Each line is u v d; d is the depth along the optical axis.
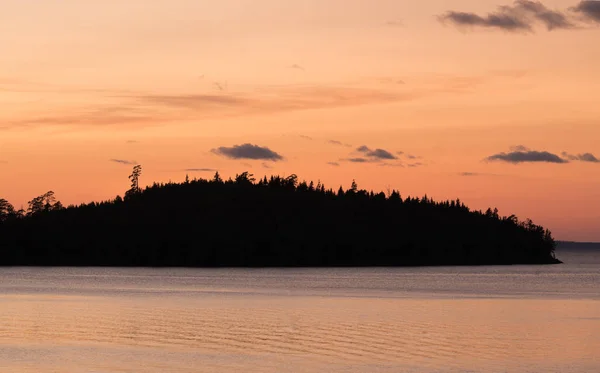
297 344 63.28
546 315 91.69
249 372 51.16
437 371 51.78
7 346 61.81
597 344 64.25
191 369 52.03
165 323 79.62
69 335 68.81
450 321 83.19
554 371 52.25
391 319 85.12
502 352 59.69
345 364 54.19
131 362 54.50
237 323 79.94
